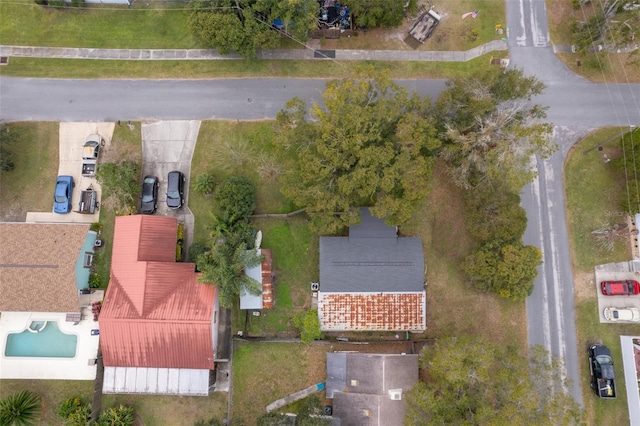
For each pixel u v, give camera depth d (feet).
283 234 115.55
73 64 123.24
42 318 112.78
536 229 115.55
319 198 97.25
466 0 124.16
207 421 108.58
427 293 113.29
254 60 122.52
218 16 109.09
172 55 123.34
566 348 111.04
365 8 115.03
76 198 117.29
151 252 106.63
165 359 103.96
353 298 108.27
